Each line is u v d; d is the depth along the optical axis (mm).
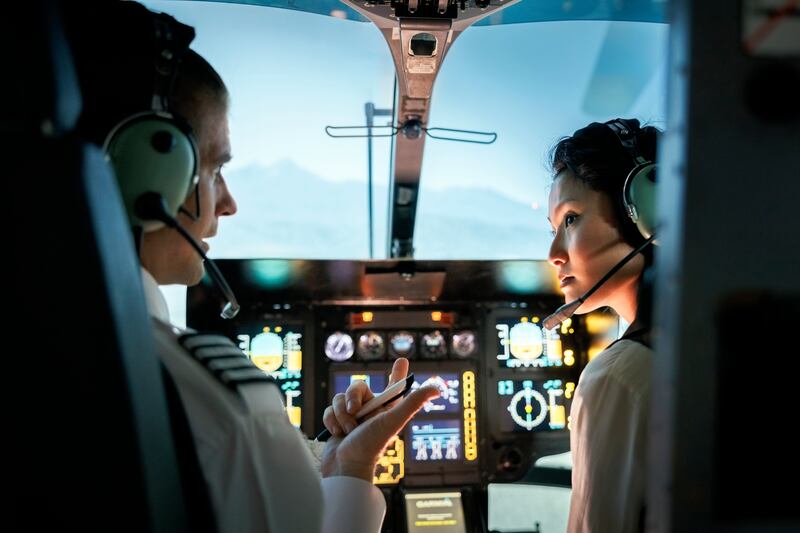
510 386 3012
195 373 1098
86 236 793
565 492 3031
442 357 3008
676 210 671
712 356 675
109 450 821
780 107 669
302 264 2803
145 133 1105
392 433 1431
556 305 3072
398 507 2900
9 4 767
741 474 685
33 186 779
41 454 814
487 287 2998
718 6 663
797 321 675
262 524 1070
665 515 697
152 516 852
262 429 1104
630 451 1479
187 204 1271
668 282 685
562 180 1795
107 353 809
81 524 831
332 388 2947
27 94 783
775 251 674
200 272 1326
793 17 670
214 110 1306
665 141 700
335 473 1427
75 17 1149
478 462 2951
